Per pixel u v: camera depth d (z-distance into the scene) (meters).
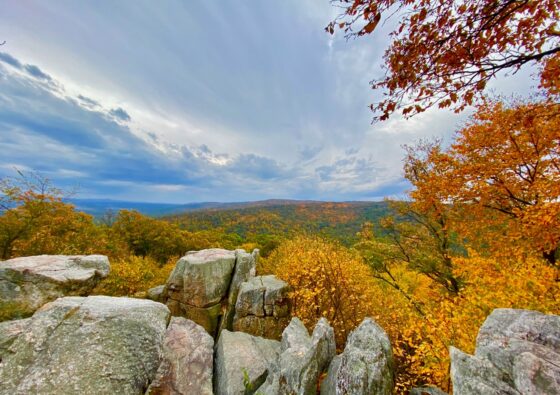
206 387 7.23
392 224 18.73
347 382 5.40
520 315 5.60
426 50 4.04
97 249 25.61
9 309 8.36
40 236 19.78
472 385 4.31
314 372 6.48
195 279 14.05
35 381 5.23
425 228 17.86
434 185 13.72
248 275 15.65
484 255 12.66
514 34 3.77
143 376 6.04
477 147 12.12
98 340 6.23
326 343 7.56
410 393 6.90
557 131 8.73
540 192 9.83
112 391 5.42
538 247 9.57
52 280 9.52
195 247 48.81
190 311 13.66
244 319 13.07
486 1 3.63
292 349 7.48
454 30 3.84
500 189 11.61
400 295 17.20
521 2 3.62
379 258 18.47
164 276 22.73
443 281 15.95
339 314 13.44
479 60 4.00
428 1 3.70
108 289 16.42
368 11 3.74
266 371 7.93
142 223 44.91
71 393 5.17
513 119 8.53
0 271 9.15
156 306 8.06
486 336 5.48
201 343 8.91
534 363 4.15
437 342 8.33
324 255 14.77
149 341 6.72
